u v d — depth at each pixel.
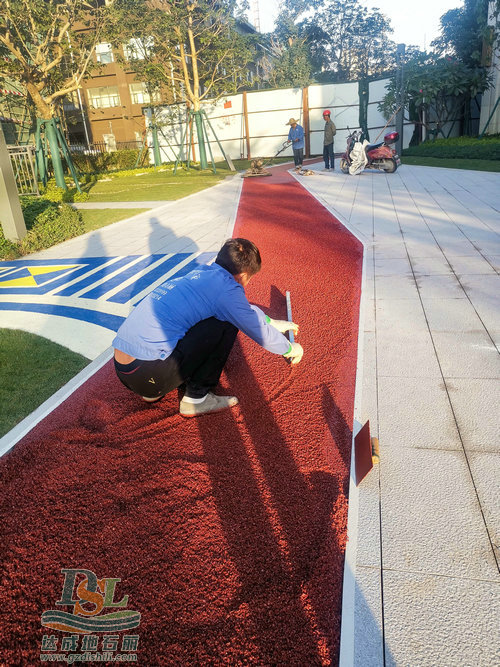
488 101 19.72
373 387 3.18
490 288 4.68
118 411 3.14
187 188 14.84
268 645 1.65
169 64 22.47
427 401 2.97
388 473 2.41
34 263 7.38
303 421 2.89
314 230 7.71
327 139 15.81
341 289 5.04
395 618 1.71
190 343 2.69
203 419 2.99
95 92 36.66
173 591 1.87
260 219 8.92
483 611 1.71
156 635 1.71
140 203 12.39
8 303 5.53
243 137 24.78
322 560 1.95
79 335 4.48
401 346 3.69
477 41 20.16
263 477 2.45
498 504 2.17
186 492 2.38
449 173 13.05
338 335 3.99
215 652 1.64
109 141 37.75
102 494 2.40
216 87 23.41
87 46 18.17
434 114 21.84
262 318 2.81
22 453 2.74
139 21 17.95
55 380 3.64
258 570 1.93
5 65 16.30
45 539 2.14
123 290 5.70
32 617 1.80
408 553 1.97
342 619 1.72
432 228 7.21
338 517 2.16
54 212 9.47
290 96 23.39
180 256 6.95
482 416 2.78
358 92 22.48
